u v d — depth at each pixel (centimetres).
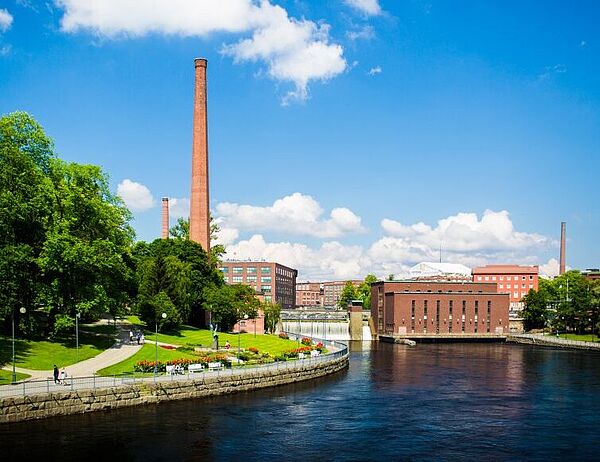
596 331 16662
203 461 4428
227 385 6925
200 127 14412
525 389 7875
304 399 6850
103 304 8156
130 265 10912
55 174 8100
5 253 6756
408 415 6131
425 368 10194
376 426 5631
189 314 11919
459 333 17762
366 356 12562
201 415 5797
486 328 17975
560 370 9994
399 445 5000
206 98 14588
